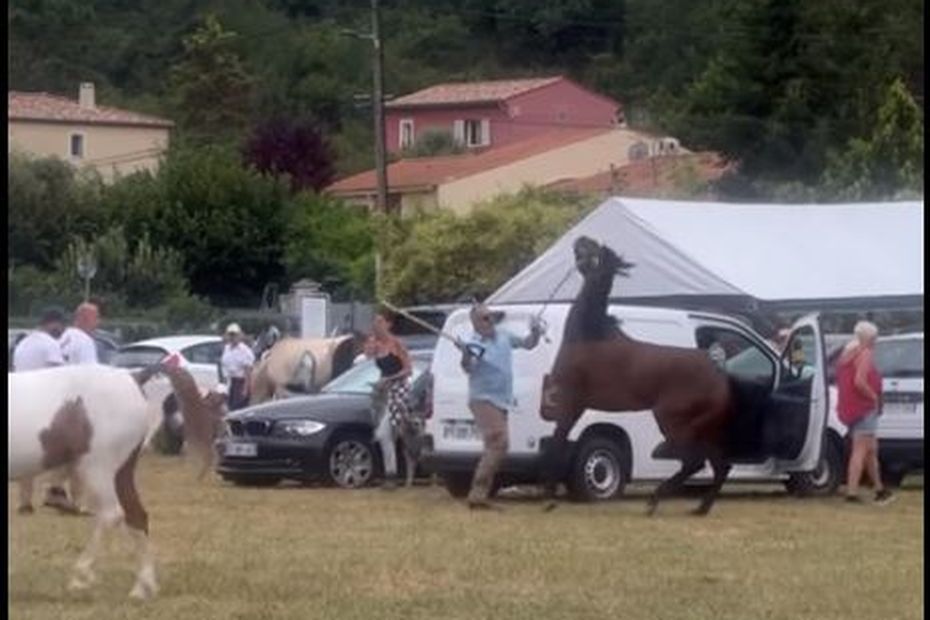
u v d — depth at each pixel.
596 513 21.20
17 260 56.72
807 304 27.22
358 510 21.39
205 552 17.05
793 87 56.94
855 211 29.06
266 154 70.69
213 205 59.44
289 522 19.92
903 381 25.11
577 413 21.56
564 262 27.36
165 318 51.78
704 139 57.50
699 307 27.14
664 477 22.72
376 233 52.88
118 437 14.04
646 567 16.34
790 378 22.80
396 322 35.12
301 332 39.50
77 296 51.66
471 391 21.42
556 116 82.12
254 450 24.14
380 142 52.97
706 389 21.02
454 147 82.31
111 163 72.12
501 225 51.50
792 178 56.91
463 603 14.11
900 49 57.25
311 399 24.80
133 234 58.44
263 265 59.88
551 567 16.23
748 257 27.53
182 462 27.92
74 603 13.92
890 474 25.84
